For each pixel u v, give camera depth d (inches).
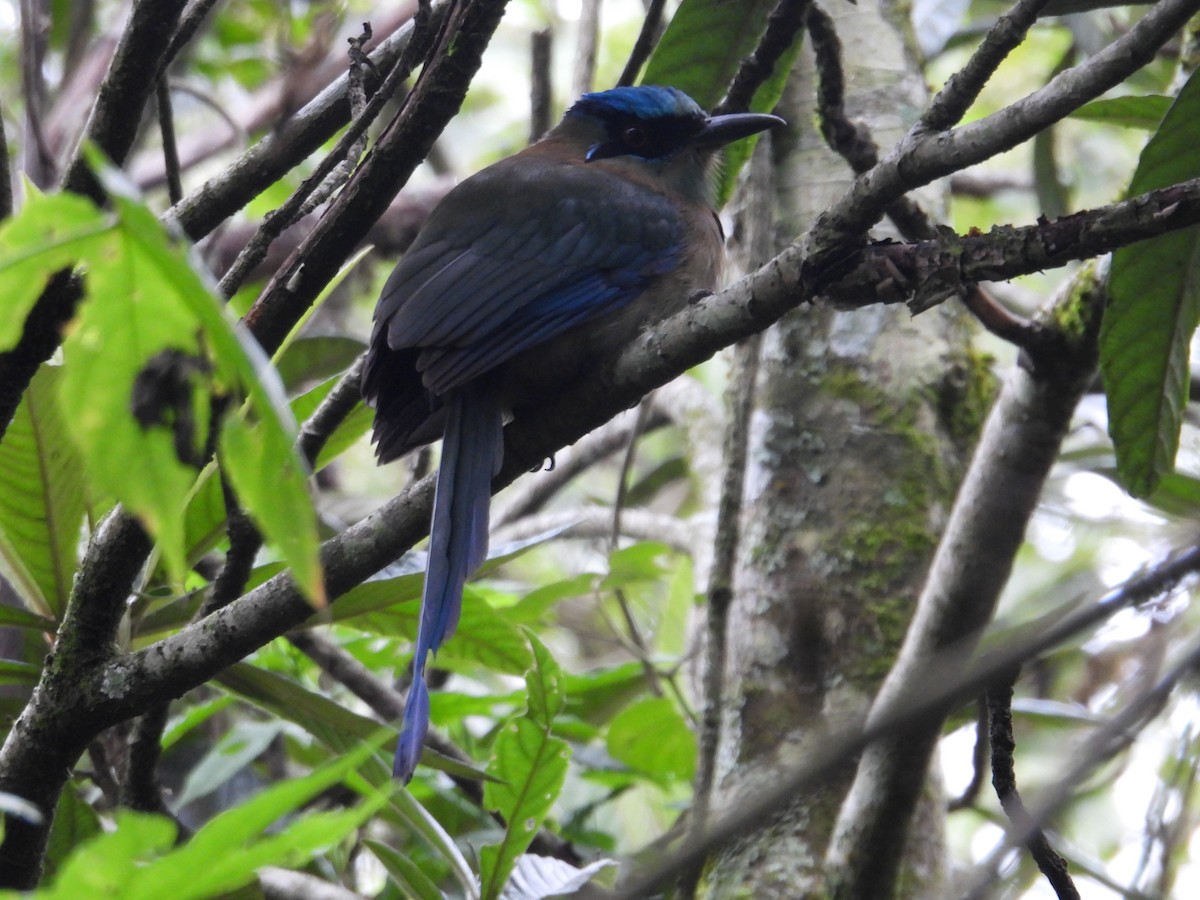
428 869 353.4
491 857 267.1
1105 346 273.1
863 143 294.7
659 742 393.1
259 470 135.0
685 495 667.4
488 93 761.0
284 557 139.3
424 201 605.0
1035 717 386.3
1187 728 304.2
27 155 384.2
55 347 240.5
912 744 275.4
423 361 320.5
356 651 414.9
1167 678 163.0
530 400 345.1
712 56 358.3
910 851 320.2
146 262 133.0
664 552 424.8
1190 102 249.4
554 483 561.6
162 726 284.5
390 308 333.7
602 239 352.2
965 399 368.2
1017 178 676.1
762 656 346.0
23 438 276.4
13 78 596.4
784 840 322.3
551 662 265.6
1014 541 287.0
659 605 572.7
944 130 232.2
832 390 363.9
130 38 240.1
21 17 387.5
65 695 252.5
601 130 401.4
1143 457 285.1
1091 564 488.7
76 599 253.6
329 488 613.0
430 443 345.4
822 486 356.8
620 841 438.3
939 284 232.4
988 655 150.8
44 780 253.1
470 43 233.1
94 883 120.3
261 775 366.3
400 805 282.7
